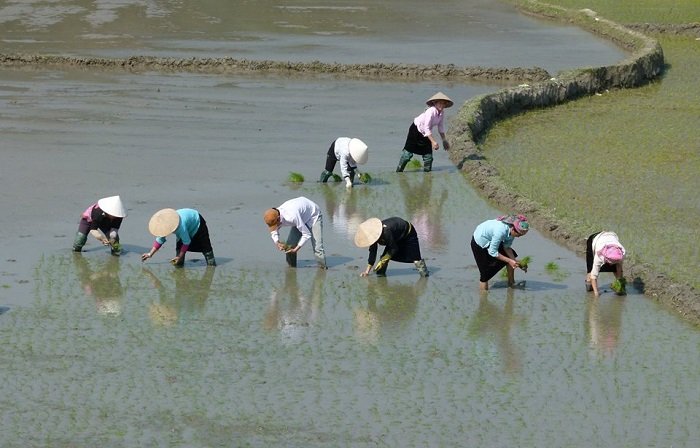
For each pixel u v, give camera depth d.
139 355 41.69
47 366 40.50
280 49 117.38
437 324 45.41
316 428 36.12
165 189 64.50
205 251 51.56
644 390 39.50
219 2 154.25
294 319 45.69
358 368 40.91
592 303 47.88
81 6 147.62
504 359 42.00
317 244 51.31
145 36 125.12
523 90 89.31
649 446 35.44
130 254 53.41
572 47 122.69
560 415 37.47
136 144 75.56
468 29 135.38
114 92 94.12
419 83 102.19
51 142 75.56
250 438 35.38
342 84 100.88
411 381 39.84
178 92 94.94
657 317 46.38
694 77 106.31
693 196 63.88
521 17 147.12
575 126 83.38
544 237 57.16
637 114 88.25
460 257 53.91
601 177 67.94
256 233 57.00
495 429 36.34
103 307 46.56
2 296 47.31
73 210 60.06
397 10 151.00
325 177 66.50
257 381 39.56
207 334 43.88
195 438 35.34
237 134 79.44
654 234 56.47
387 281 50.47
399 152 75.25
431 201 63.41
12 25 131.00
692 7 150.75
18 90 93.88
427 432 36.03
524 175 68.25
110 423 36.22
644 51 107.94
